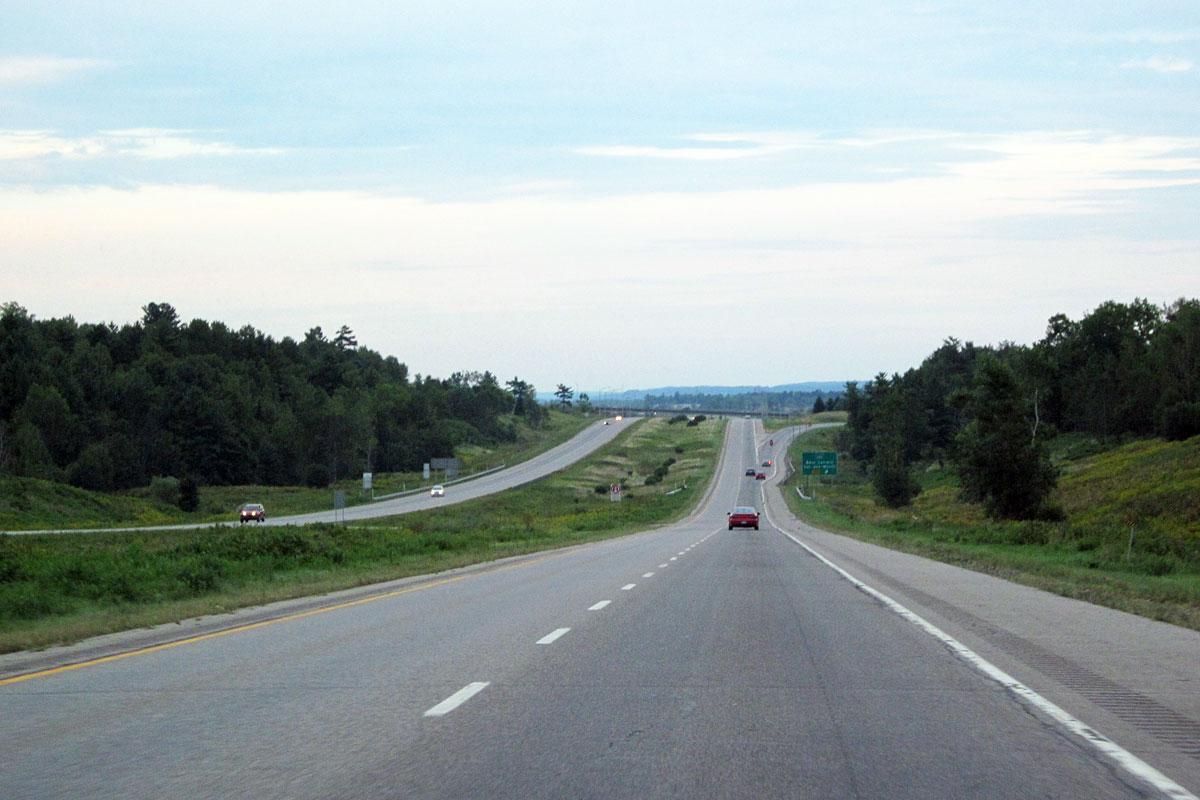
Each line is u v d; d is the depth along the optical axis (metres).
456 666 13.02
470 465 190.50
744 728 9.41
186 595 25.25
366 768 8.05
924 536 65.00
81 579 26.53
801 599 22.02
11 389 150.50
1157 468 93.75
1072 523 77.44
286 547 37.31
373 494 131.50
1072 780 7.68
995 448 86.44
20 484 95.62
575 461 190.38
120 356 187.25
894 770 7.95
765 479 167.12
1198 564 40.81
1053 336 159.62
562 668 12.79
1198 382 123.56
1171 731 9.34
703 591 24.08
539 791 7.38
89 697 11.42
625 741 8.90
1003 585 25.97
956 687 11.49
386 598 22.98
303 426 166.75
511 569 33.31
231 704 10.78
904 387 175.50
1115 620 18.25
